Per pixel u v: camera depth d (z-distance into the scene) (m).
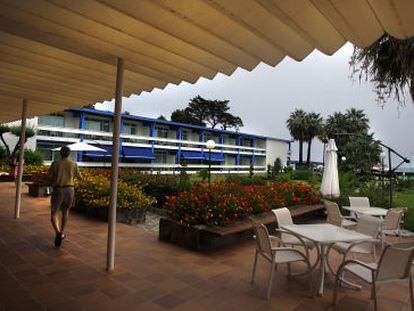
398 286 3.95
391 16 2.41
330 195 9.34
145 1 2.60
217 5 2.59
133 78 4.93
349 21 2.55
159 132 35.81
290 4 2.46
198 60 3.82
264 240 3.65
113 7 2.59
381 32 2.70
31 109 8.23
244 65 3.74
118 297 3.33
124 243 5.40
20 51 3.94
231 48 3.48
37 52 3.96
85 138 27.33
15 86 5.59
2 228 5.98
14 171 14.46
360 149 27.08
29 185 10.43
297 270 4.43
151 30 3.19
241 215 6.11
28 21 2.94
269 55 3.48
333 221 5.98
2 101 7.18
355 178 11.31
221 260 4.75
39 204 8.71
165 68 4.21
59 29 3.12
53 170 5.00
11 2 2.63
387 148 9.05
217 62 3.92
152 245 5.35
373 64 8.01
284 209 4.87
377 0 2.27
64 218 5.12
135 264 4.37
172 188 9.62
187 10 2.73
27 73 4.81
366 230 4.46
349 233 3.84
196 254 4.98
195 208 5.50
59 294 3.33
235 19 2.73
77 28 3.10
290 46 3.15
